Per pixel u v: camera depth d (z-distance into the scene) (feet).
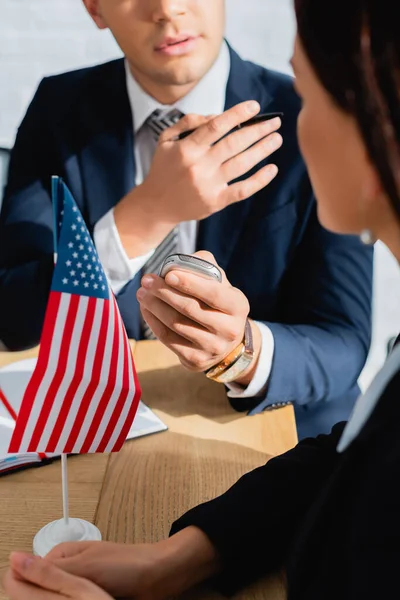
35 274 3.78
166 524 2.20
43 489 2.36
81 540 2.03
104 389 2.09
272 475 2.17
